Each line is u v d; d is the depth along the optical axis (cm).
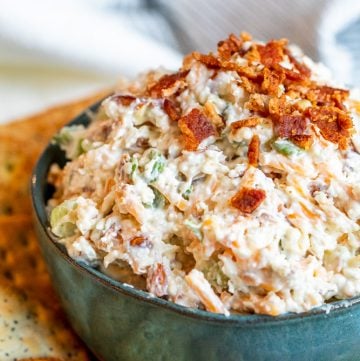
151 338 23
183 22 46
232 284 22
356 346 23
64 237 24
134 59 43
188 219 23
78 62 43
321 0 42
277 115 24
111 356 25
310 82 26
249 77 25
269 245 22
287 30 43
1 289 28
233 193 23
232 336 21
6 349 26
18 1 41
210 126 24
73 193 26
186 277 22
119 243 23
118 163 25
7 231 31
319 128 24
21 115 41
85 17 43
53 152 29
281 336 21
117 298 22
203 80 25
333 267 22
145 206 23
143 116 25
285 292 21
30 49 42
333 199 23
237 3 44
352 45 43
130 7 46
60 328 27
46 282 29
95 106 30
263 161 23
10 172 34
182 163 24
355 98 26
